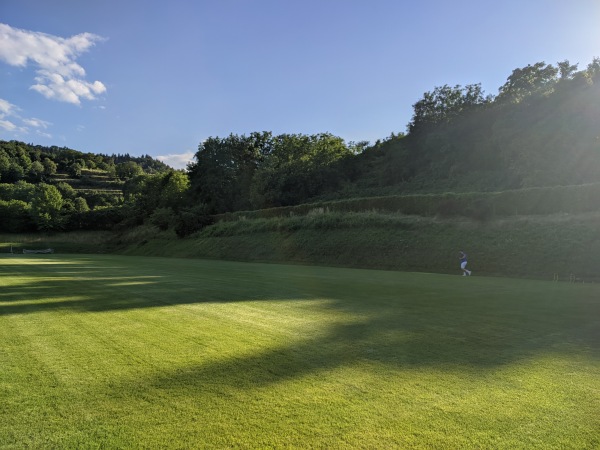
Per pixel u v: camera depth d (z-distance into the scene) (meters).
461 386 4.50
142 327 7.29
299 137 68.44
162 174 72.38
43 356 5.51
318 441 3.29
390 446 3.22
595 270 19.14
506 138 42.19
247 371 4.93
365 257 28.88
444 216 30.12
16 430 3.45
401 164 56.38
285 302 10.25
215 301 10.35
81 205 81.00
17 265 24.62
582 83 35.69
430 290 13.27
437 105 56.88
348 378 4.72
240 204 65.31
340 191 56.66
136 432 3.42
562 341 6.53
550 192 25.44
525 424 3.61
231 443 3.25
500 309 9.52
